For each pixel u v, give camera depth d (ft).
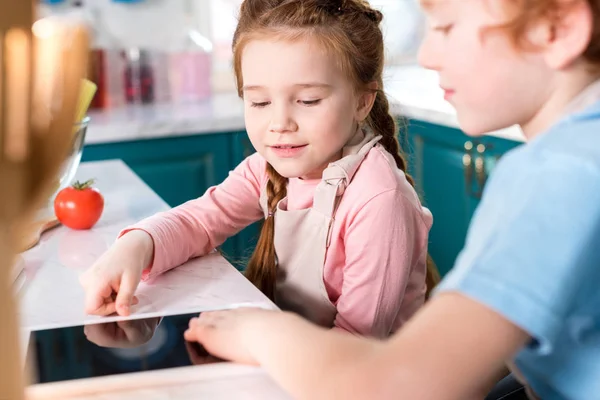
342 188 3.76
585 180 1.84
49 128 1.37
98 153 8.12
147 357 2.45
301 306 3.88
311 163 3.85
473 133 2.23
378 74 4.19
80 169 5.71
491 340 1.83
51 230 4.16
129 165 8.27
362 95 4.04
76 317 2.89
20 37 1.31
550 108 2.13
